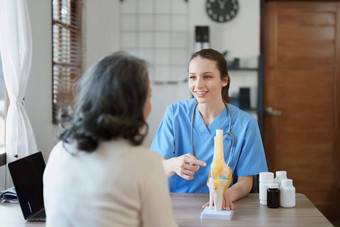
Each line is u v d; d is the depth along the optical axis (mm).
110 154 899
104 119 870
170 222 929
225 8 3902
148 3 3926
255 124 1770
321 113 4039
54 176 955
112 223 881
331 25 3984
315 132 4043
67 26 3176
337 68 4012
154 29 3932
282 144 4047
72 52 3285
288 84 4020
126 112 886
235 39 3926
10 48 2213
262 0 3902
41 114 2742
